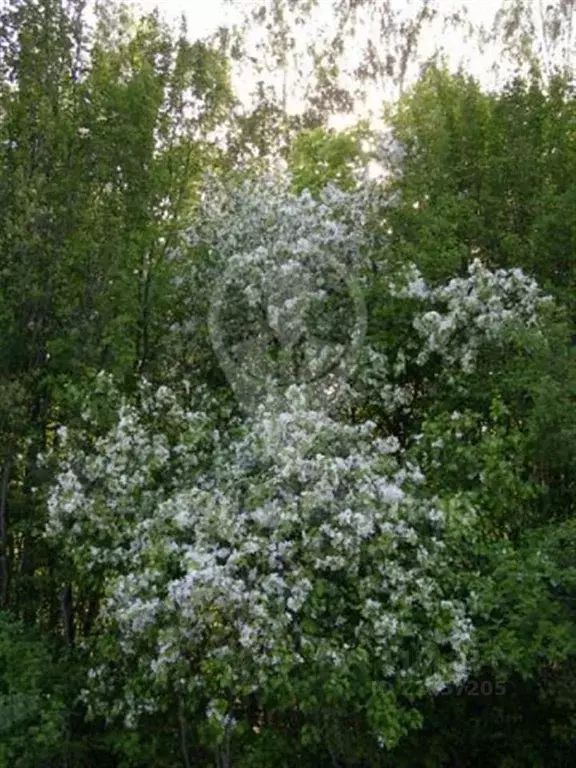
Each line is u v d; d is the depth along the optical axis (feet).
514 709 29.78
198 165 38.37
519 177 38.45
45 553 33.01
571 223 36.17
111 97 35.53
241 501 26.68
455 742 29.78
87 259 33.76
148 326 35.78
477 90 41.52
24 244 32.35
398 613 24.29
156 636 24.72
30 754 25.90
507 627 25.57
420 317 33.42
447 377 33.58
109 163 35.42
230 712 25.14
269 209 35.78
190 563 23.67
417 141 39.70
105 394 30.60
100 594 30.42
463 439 30.40
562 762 29.76
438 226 35.40
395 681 25.04
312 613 24.14
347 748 27.22
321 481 24.86
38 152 34.65
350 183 40.11
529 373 30.78
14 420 30.99
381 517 24.94
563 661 26.25
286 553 24.38
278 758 26.73
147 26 39.37
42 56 35.42
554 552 27.04
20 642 28.78
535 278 36.78
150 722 27.73
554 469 31.07
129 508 27.66
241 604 23.45
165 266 36.11
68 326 33.32
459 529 25.80
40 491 31.01
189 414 29.78
